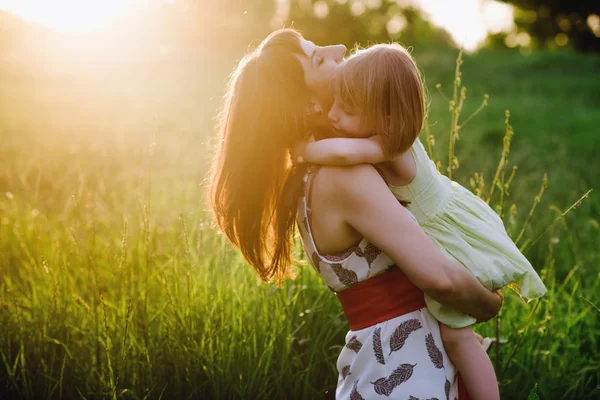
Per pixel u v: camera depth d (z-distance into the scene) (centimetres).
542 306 298
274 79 175
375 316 170
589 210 515
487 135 964
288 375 257
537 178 645
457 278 158
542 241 427
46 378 260
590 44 4106
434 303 170
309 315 274
